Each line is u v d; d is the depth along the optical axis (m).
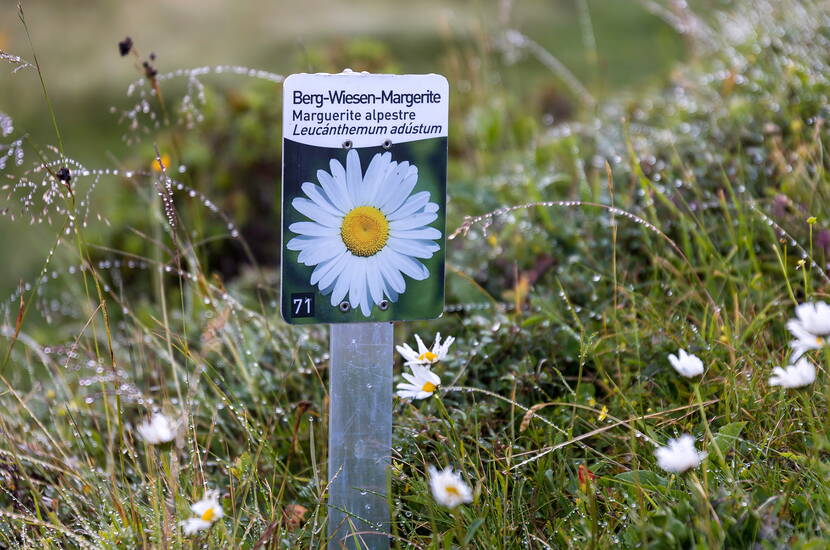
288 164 1.82
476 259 3.17
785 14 3.71
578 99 4.97
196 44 9.71
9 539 2.12
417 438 2.23
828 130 3.12
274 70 8.87
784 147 3.17
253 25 10.41
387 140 1.87
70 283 3.51
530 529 1.99
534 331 2.58
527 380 2.41
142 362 2.84
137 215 4.11
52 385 3.02
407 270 1.92
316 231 1.86
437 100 1.88
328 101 1.81
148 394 2.67
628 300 2.71
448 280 3.12
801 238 2.74
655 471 2.03
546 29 9.91
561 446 2.02
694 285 2.61
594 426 2.21
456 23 7.11
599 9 10.45
